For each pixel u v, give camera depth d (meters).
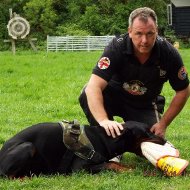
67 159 7.80
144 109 8.97
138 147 7.93
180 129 12.04
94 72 8.18
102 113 8.02
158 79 8.35
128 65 8.18
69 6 54.62
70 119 13.64
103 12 53.97
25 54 37.31
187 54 35.94
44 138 7.79
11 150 7.64
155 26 7.75
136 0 53.22
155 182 7.30
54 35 52.06
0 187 7.20
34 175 7.70
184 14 53.72
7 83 20.05
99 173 7.75
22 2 55.62
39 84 19.92
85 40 44.12
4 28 52.28
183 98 8.42
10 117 13.59
